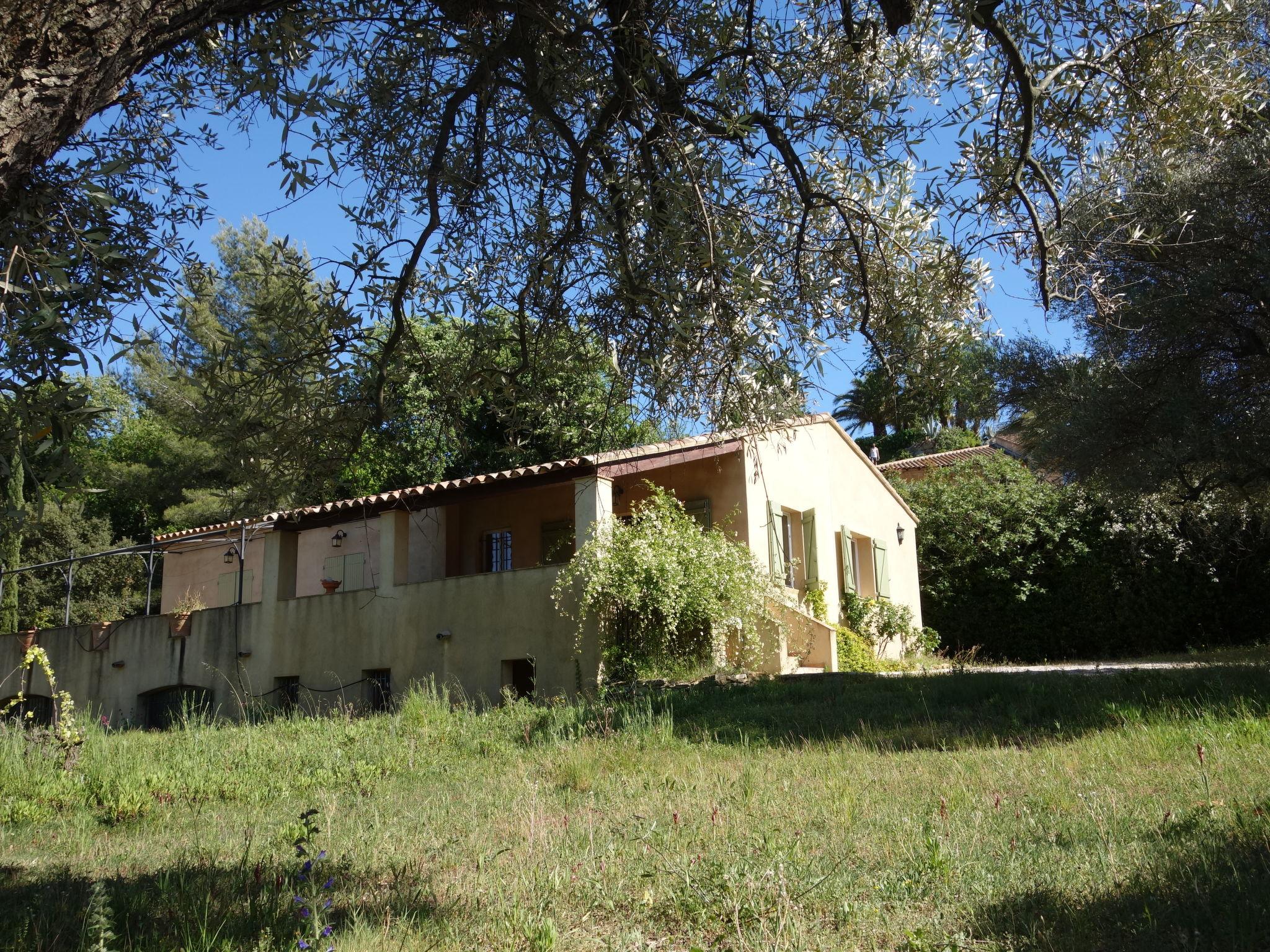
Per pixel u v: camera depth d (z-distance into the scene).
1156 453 12.48
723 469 15.06
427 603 14.38
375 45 5.70
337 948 3.59
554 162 6.14
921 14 5.67
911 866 4.36
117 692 17.27
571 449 7.58
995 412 13.94
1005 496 22.95
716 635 13.01
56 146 2.96
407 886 4.66
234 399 5.29
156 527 30.08
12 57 2.77
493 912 4.17
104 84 3.02
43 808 8.37
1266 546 20.16
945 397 6.09
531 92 5.52
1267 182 10.12
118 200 4.74
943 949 3.29
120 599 29.36
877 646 18.19
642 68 5.41
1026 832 4.84
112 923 3.74
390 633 14.62
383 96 5.80
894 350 5.95
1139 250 6.47
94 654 17.73
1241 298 11.61
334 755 9.69
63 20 2.82
